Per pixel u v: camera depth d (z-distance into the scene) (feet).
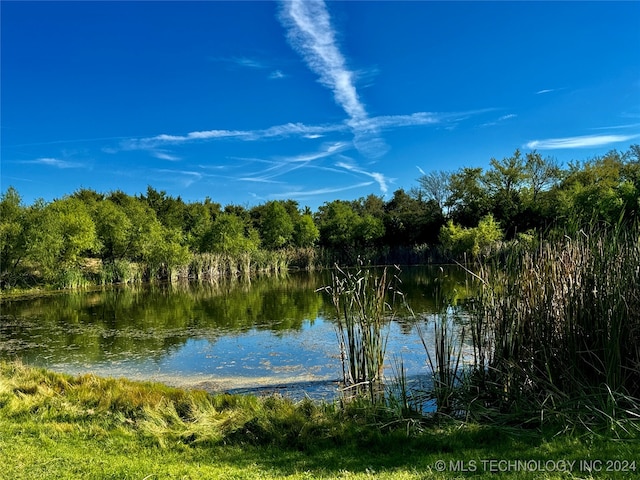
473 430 16.53
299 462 14.71
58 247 87.86
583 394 16.79
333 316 50.60
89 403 21.57
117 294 79.71
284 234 150.00
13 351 36.99
